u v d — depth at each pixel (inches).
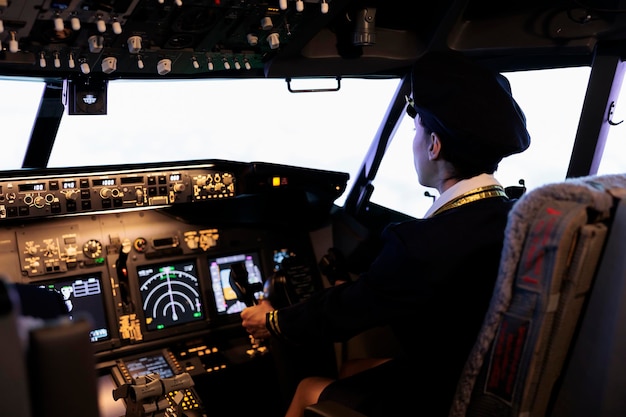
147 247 127.6
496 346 70.0
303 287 136.9
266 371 128.8
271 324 98.8
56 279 120.1
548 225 64.5
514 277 68.0
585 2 124.4
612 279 65.5
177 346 126.3
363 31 129.6
